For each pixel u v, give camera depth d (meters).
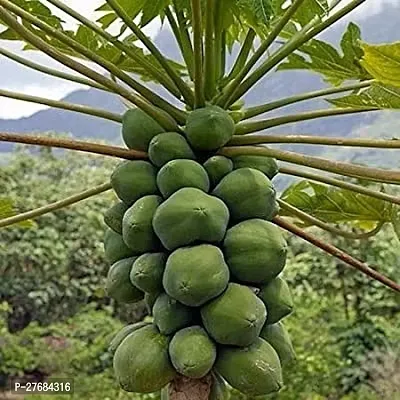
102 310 6.16
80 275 6.37
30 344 5.50
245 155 1.19
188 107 1.29
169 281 1.08
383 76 1.12
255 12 1.10
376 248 4.94
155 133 1.20
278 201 1.42
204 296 1.06
